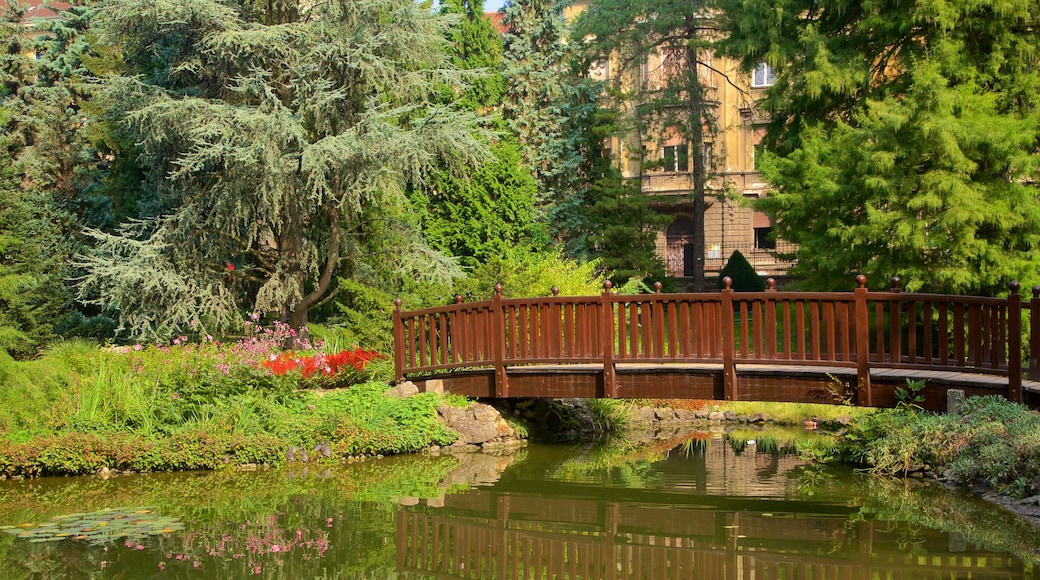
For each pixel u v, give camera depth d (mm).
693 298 10875
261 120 16250
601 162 27641
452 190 22531
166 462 10555
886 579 6199
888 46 19172
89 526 7863
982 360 9531
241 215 17266
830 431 12906
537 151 27391
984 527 7473
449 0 26844
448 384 12852
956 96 15484
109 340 19078
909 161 15562
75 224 23031
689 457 11578
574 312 11812
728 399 10641
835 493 9039
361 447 11453
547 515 8406
